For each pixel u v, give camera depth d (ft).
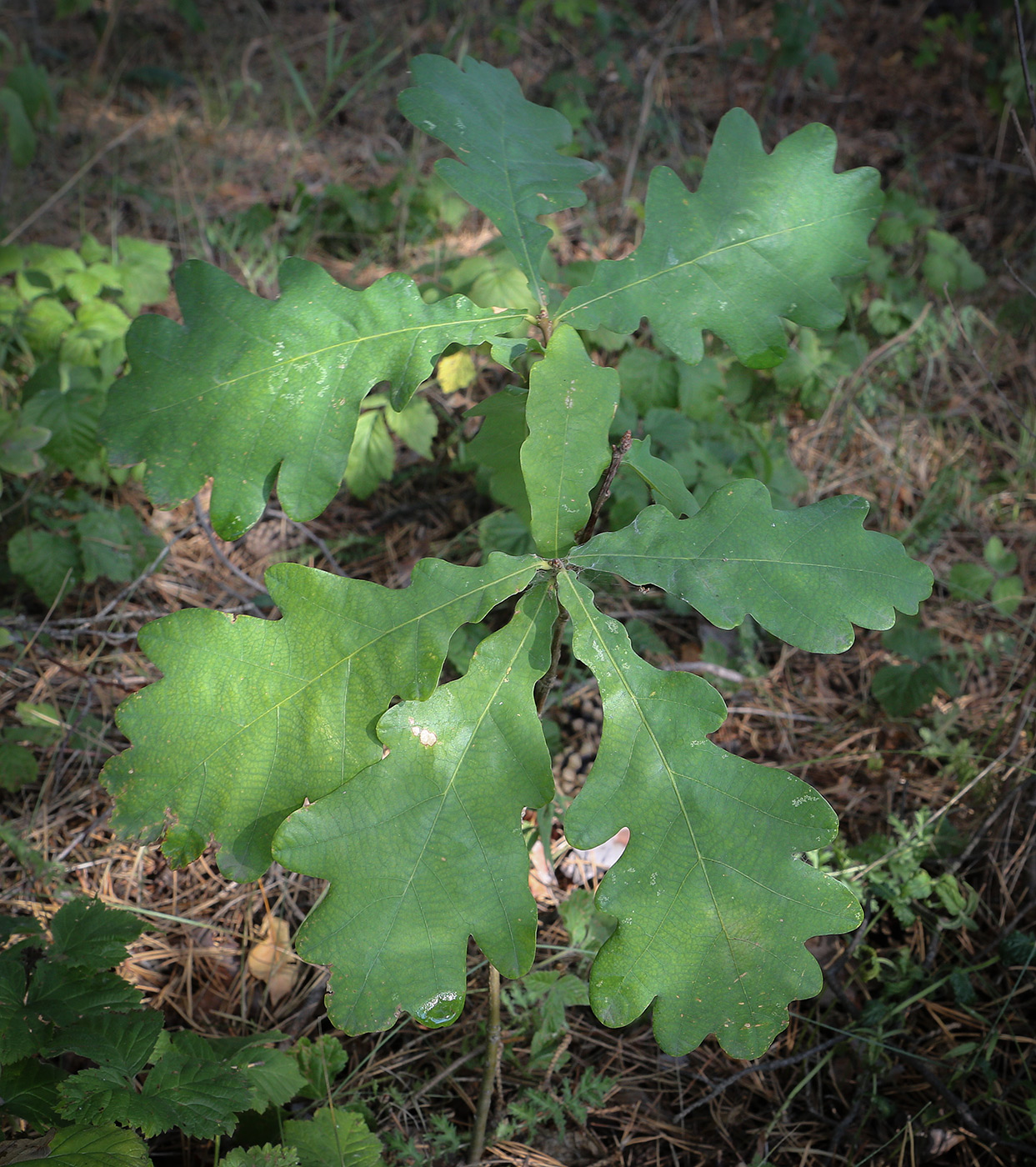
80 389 2.27
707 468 2.40
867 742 2.30
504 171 1.12
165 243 3.39
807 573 0.95
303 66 4.66
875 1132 1.61
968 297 3.54
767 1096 1.66
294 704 0.92
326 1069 1.53
